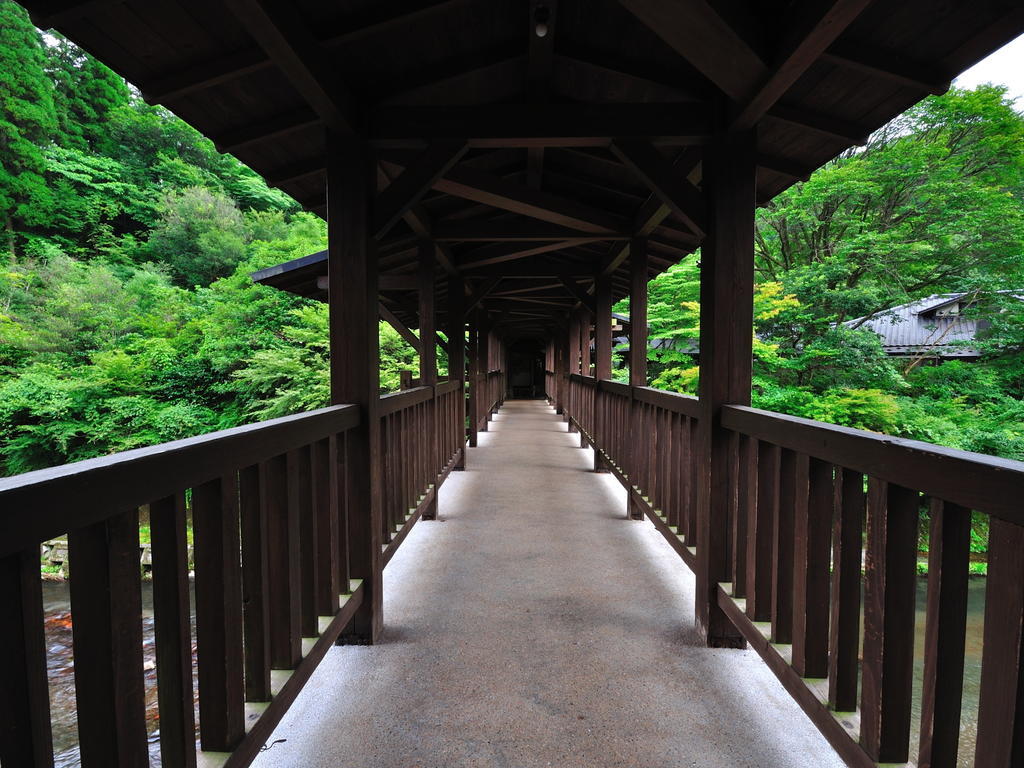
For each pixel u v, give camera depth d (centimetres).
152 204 2748
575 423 971
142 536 813
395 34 219
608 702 193
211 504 129
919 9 179
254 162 292
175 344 1795
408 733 175
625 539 386
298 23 183
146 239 2773
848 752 138
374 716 184
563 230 490
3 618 77
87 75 3203
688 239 461
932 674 109
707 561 237
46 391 1551
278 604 168
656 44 237
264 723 145
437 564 335
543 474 621
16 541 75
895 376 1145
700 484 250
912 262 1395
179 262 2505
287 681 161
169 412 1557
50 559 844
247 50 196
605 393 598
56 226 2611
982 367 1242
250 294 1823
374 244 257
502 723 181
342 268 247
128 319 1903
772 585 197
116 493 94
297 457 177
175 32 185
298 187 333
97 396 1606
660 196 253
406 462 342
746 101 221
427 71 247
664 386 1290
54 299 1944
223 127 251
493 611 269
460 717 184
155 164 3116
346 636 235
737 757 165
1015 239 1280
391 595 288
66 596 727
